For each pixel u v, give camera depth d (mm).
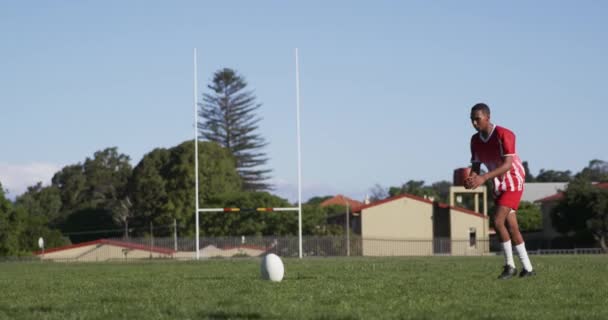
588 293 8562
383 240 49938
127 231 72438
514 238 10867
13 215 51781
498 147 10391
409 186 108688
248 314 6910
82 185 93500
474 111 10430
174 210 73562
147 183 74688
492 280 10656
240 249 45156
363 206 60844
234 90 87375
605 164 105188
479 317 6648
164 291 9734
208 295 8938
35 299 9047
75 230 78250
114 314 7242
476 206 61906
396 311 7047
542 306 7445
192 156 75625
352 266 17844
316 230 57531
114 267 21906
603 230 55375
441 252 55562
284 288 9727
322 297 8438
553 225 58062
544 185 95125
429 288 9414
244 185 87500
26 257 43281
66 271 19141
